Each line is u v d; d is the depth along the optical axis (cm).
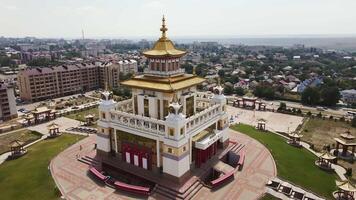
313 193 5612
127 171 5956
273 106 14012
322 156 7000
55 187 5653
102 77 18225
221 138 7106
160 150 5638
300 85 18500
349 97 15500
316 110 13362
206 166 6178
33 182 5988
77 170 6406
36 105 14162
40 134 9562
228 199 5256
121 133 6272
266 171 6406
